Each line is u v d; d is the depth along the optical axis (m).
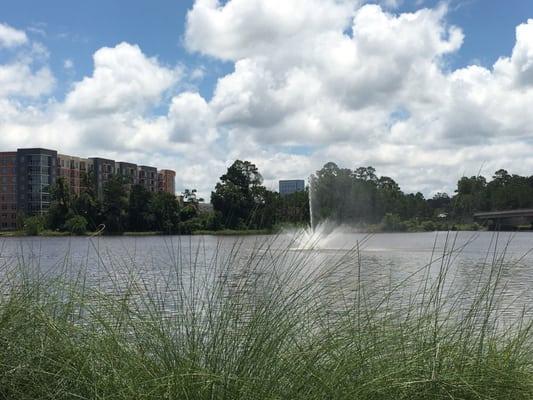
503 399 3.72
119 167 112.12
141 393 3.22
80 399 3.40
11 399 3.47
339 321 3.89
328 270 4.19
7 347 3.68
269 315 3.71
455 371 3.67
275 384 3.36
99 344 3.65
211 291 3.89
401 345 3.83
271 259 4.14
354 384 3.45
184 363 3.39
